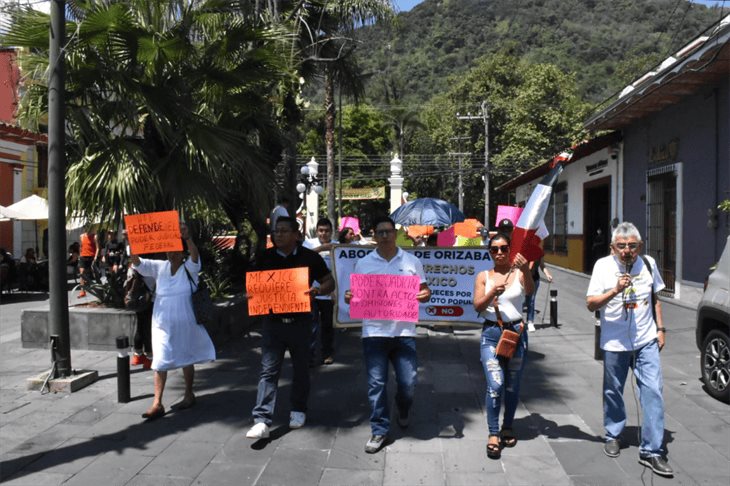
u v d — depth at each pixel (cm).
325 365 736
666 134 1312
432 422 524
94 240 1584
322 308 735
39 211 1655
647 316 430
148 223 537
